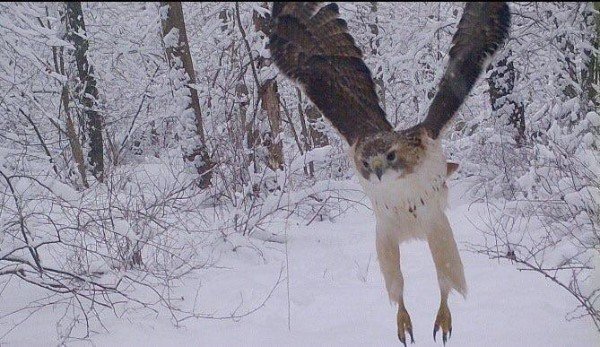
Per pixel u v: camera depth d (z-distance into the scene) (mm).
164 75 14734
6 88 12523
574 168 9852
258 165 12500
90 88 15086
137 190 11016
